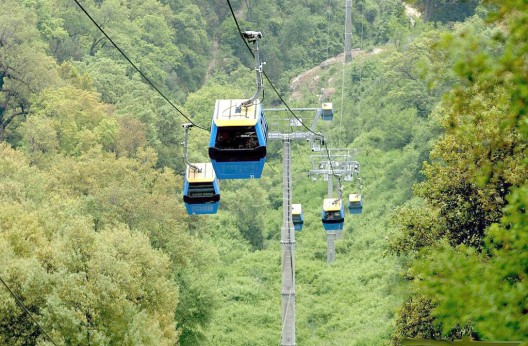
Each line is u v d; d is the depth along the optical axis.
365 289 114.12
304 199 157.12
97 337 68.06
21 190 100.31
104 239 78.75
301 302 112.69
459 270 24.12
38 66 152.12
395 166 149.12
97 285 71.50
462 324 23.41
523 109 22.03
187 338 93.81
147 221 100.69
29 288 69.44
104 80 177.62
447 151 67.88
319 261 129.62
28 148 130.38
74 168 115.81
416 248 72.38
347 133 174.50
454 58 22.59
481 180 28.23
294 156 175.00
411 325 68.25
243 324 105.12
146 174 120.94
